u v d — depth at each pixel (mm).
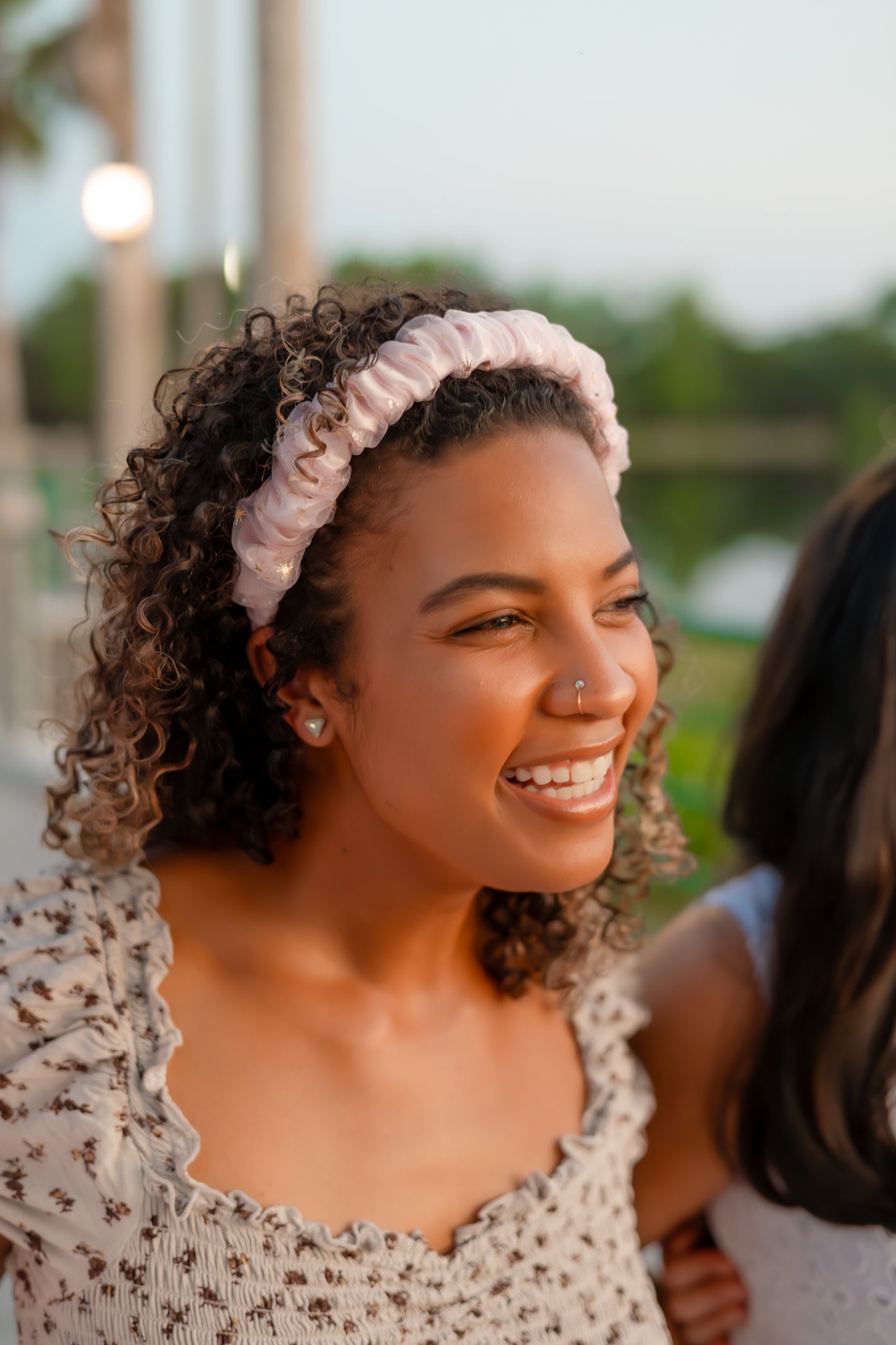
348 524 878
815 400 39656
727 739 1579
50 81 17625
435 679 848
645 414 39438
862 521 1255
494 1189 965
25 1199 879
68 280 26875
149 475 957
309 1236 871
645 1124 1234
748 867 1350
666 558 24406
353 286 1005
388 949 983
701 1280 1261
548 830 865
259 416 913
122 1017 916
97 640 997
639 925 1140
